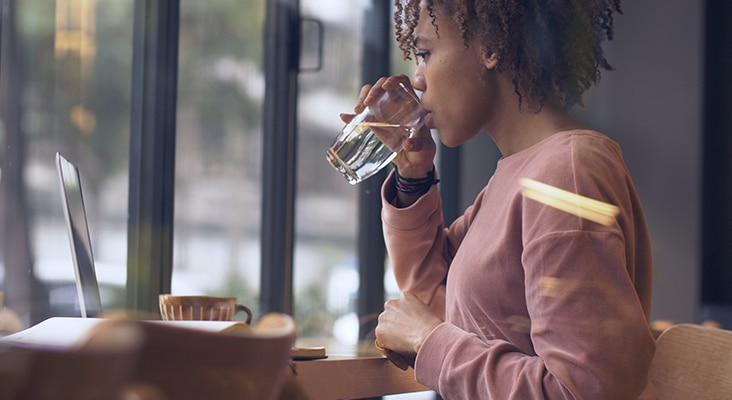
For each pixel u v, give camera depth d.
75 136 2.37
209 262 2.72
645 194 3.39
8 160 2.21
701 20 3.28
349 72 3.14
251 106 2.85
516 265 1.01
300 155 2.99
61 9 2.34
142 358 0.38
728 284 3.28
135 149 2.55
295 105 2.97
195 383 0.39
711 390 1.05
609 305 0.89
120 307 2.44
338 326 1.78
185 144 2.66
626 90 3.42
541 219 0.95
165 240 2.59
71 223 1.09
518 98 1.12
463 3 1.11
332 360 0.98
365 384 1.03
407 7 1.19
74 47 2.38
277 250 2.90
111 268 2.47
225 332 0.40
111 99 2.48
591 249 0.91
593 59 1.15
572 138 1.02
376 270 3.19
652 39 3.39
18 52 2.25
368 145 1.22
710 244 3.30
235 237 2.79
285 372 0.45
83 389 0.33
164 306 1.07
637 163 3.41
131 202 2.53
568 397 0.88
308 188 3.01
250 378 0.41
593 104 3.46
